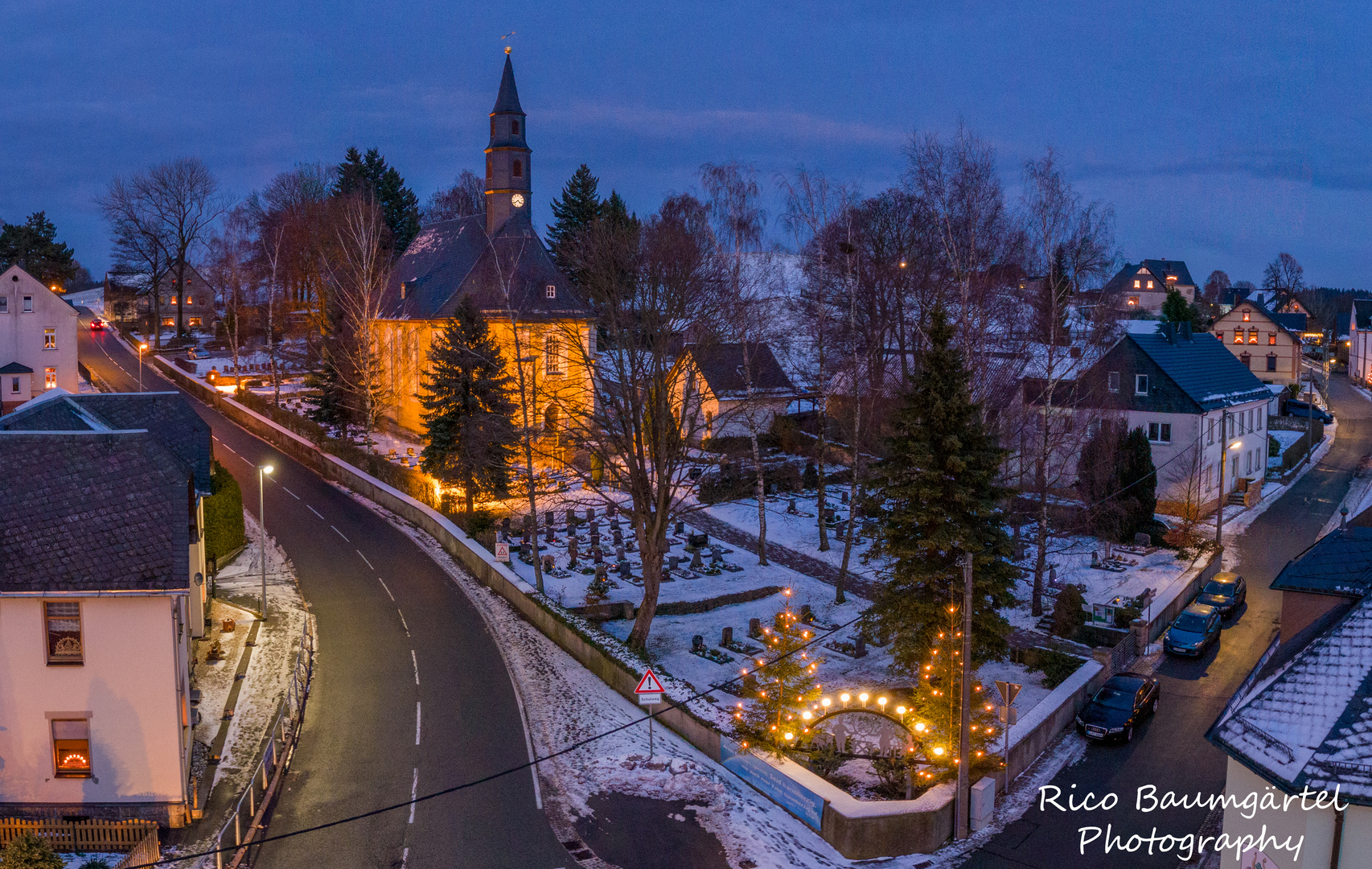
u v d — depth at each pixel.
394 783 27.30
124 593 24.33
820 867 23.94
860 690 33.12
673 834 25.02
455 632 38.69
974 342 44.53
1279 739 17.25
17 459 26.16
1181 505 54.94
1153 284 131.62
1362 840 15.84
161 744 25.11
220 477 46.69
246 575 44.56
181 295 108.50
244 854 23.77
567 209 98.69
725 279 43.88
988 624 29.45
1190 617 38.75
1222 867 19.09
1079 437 47.47
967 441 30.66
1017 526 44.69
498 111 65.88
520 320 52.56
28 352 74.94
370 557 47.59
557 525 50.91
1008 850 24.95
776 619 38.81
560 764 28.55
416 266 73.31
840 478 59.97
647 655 35.75
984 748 27.83
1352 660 18.06
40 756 24.91
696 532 50.50
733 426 62.75
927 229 54.16
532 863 23.56
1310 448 70.44
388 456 62.88
